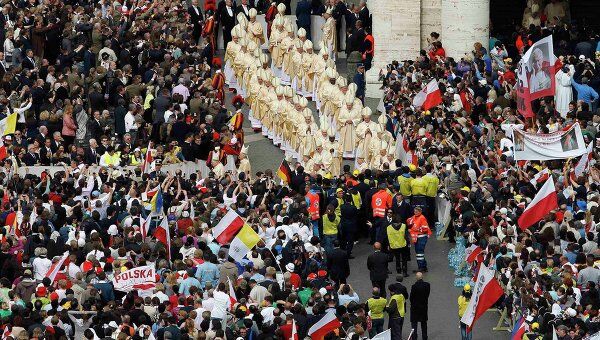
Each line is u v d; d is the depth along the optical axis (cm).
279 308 12462
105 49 19000
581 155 14562
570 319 12000
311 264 13462
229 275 13200
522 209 14100
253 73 18525
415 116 16700
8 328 12194
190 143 16525
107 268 13200
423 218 14500
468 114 16862
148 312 12469
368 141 16775
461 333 12975
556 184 14188
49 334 12050
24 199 14938
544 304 12344
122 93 18038
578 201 14112
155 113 17488
